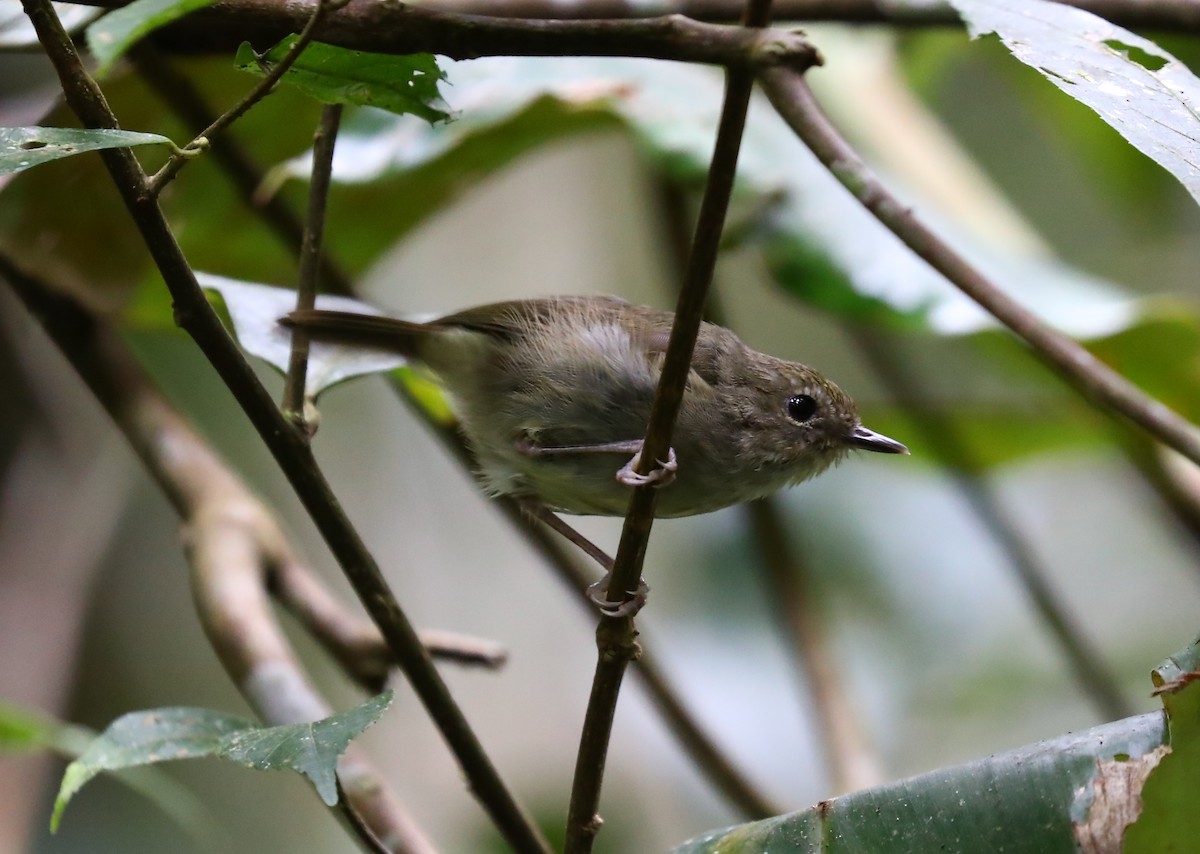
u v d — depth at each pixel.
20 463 11.05
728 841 4.44
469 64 8.66
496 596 12.93
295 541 13.66
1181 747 3.77
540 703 12.34
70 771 4.51
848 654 12.31
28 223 7.57
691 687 11.49
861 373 14.86
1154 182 12.54
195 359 13.16
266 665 6.45
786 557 9.73
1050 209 15.72
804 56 4.59
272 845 12.91
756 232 9.05
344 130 8.14
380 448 13.68
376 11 4.29
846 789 8.30
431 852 5.72
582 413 6.69
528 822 4.99
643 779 11.85
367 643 7.21
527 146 9.16
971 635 12.57
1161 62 5.46
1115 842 3.87
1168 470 9.59
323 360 6.26
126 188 3.90
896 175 10.53
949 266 5.33
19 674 10.11
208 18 4.50
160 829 12.39
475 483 7.38
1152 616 13.76
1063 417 10.73
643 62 9.28
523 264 13.79
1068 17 4.68
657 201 10.11
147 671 13.45
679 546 12.30
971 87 15.52
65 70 3.76
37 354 11.16
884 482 13.04
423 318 6.98
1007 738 12.05
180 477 7.75
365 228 9.09
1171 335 8.80
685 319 4.18
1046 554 14.27
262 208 7.84
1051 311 8.79
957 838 4.08
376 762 12.21
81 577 10.94
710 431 7.00
